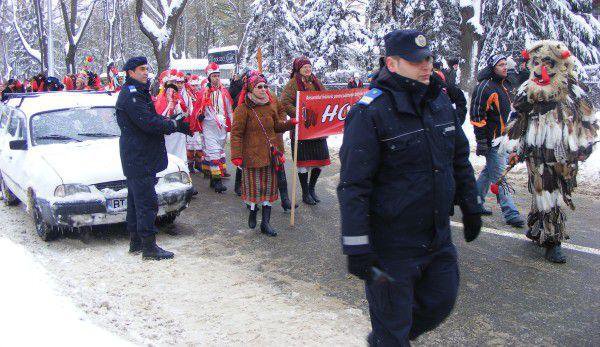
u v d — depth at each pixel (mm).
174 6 19656
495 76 6793
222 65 31688
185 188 6988
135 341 3926
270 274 5523
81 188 6363
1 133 8812
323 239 6594
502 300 4758
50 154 6949
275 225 7230
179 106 8773
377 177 2996
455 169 3258
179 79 8727
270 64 30609
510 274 5316
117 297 4898
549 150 5441
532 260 5672
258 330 4281
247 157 6633
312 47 29234
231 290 5113
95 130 7668
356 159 2896
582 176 9102
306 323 4398
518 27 18703
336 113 7504
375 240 3031
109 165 6641
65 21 26297
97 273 5547
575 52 18859
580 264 5543
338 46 28078
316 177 8211
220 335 4207
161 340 4094
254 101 6477
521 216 7230
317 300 4867
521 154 5648
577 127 5438
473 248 6043
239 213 7867
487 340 4090
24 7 49438
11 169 7848
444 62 20594
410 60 2873
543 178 5496
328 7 28094
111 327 4133
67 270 5602
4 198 8766
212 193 9148
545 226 5512
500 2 19078
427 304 3150
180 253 6238
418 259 3002
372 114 2904
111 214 6441
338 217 7516
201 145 10469
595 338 4098
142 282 5309
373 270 2811
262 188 6746
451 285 3107
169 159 7188
